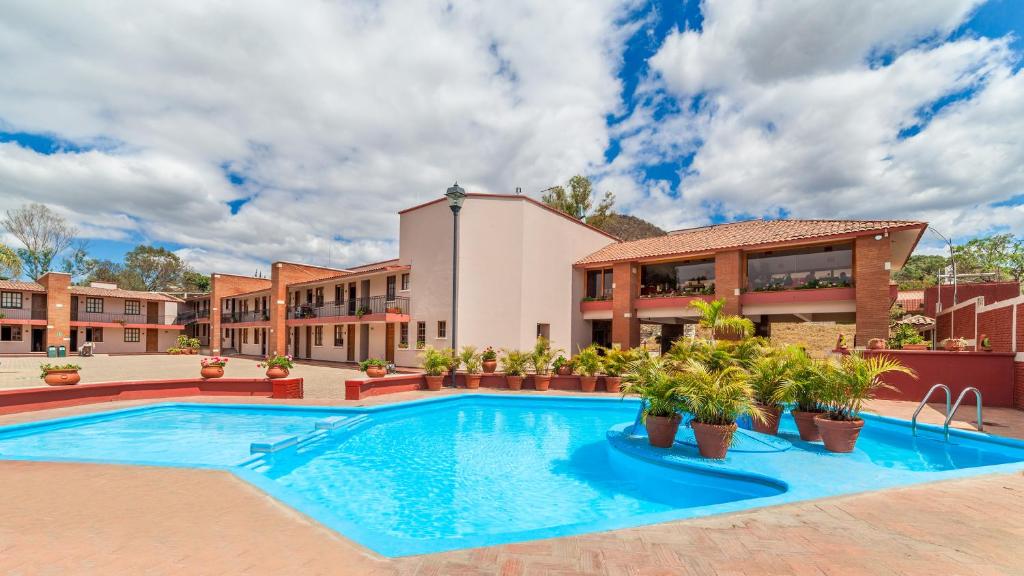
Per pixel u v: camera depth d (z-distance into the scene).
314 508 4.27
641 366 8.17
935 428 8.66
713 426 6.71
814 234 17.75
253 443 7.66
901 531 3.67
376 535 3.61
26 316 38.03
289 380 12.60
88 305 42.69
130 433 9.27
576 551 3.26
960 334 17.34
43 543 3.45
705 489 6.23
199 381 12.88
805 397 8.12
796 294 18.56
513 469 7.23
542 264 23.52
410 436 9.49
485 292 22.12
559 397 13.39
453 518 5.23
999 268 32.31
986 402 11.31
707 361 10.40
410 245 24.41
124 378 18.53
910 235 16.84
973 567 3.03
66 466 5.76
